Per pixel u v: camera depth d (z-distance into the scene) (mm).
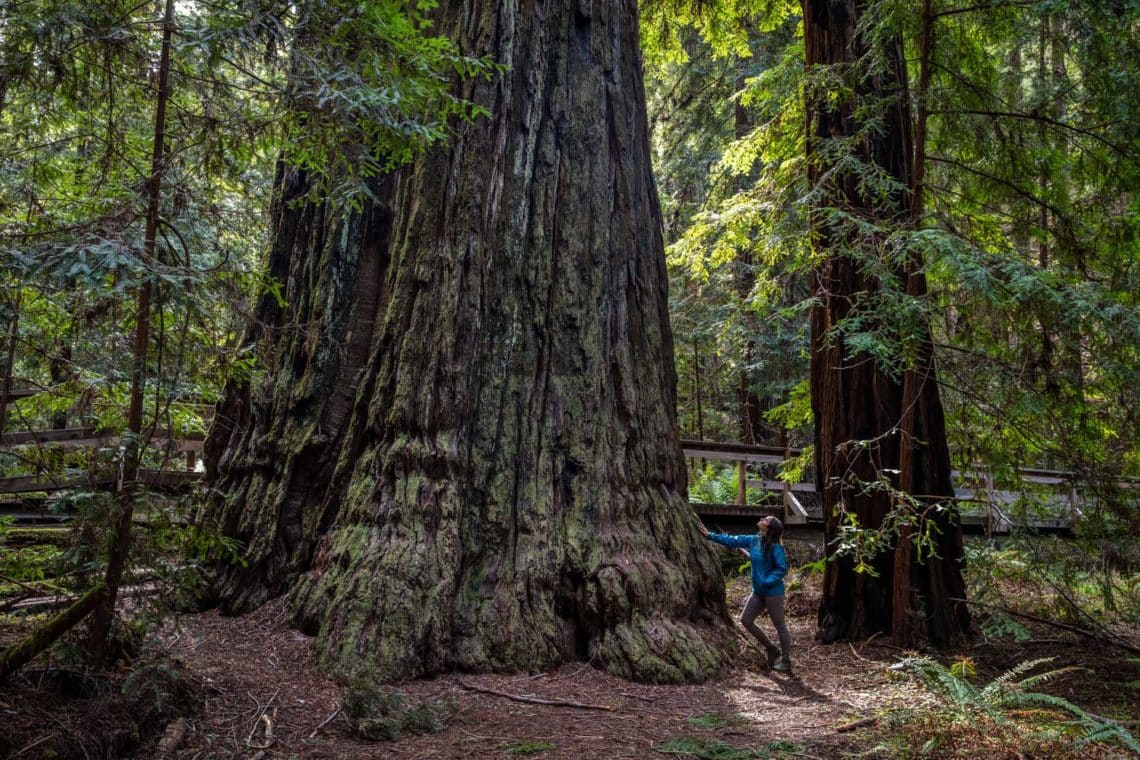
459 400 7562
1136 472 9414
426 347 7645
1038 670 8062
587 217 8469
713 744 5363
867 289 9195
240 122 4668
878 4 8578
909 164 9859
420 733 5320
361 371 8078
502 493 7508
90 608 4547
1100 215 9719
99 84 4836
